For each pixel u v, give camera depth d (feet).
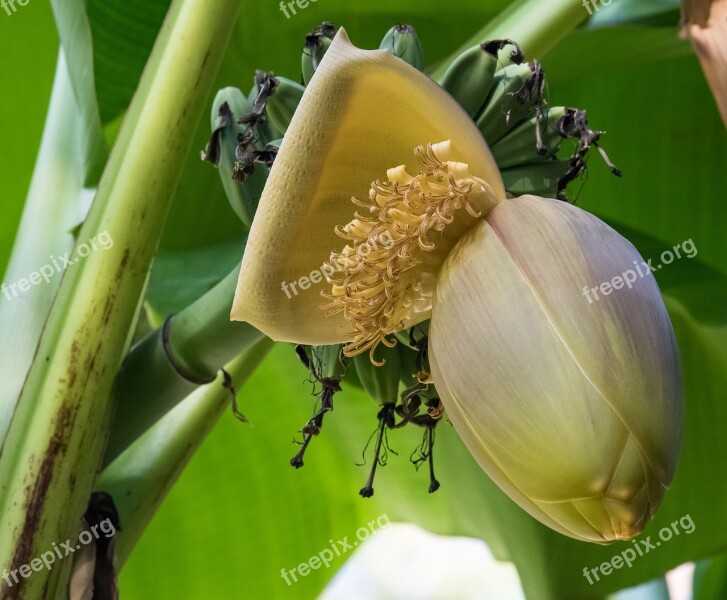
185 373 3.20
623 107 4.32
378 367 3.13
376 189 2.89
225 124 3.17
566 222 2.84
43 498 3.00
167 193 3.08
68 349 3.03
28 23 4.12
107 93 3.92
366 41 4.09
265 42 4.04
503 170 3.10
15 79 4.19
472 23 4.06
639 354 2.74
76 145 3.76
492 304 2.80
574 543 4.19
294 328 2.96
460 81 3.07
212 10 3.07
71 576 3.13
